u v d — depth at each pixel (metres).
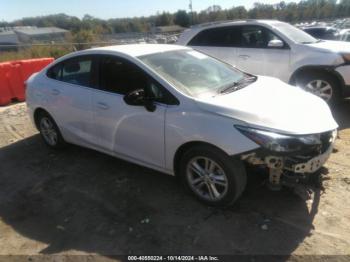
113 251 3.03
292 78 6.57
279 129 3.04
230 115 3.18
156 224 3.35
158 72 3.73
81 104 4.36
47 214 3.62
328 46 6.44
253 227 3.21
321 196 3.61
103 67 4.18
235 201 3.42
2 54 17.02
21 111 7.62
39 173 4.57
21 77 8.57
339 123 5.77
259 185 3.63
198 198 3.60
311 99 3.75
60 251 3.07
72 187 4.14
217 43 7.46
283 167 3.08
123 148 4.10
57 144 5.12
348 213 3.32
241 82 4.16
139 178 4.24
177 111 3.43
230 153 3.13
